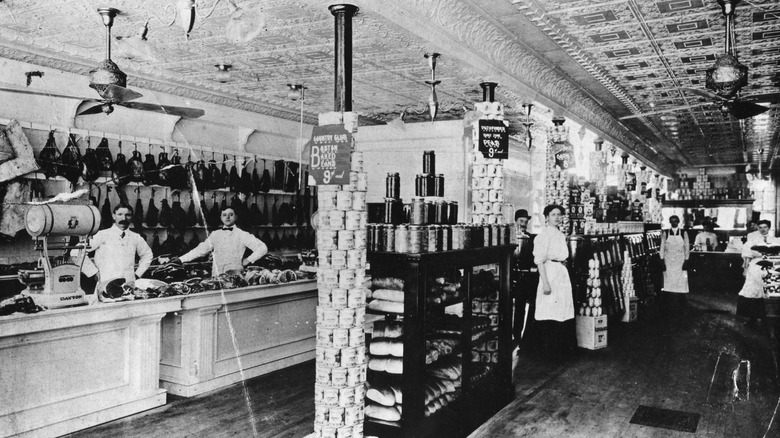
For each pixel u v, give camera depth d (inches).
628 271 345.7
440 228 159.0
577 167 411.2
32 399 156.4
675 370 232.1
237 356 220.5
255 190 321.7
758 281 332.8
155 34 189.3
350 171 132.0
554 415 180.2
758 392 201.9
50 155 221.8
